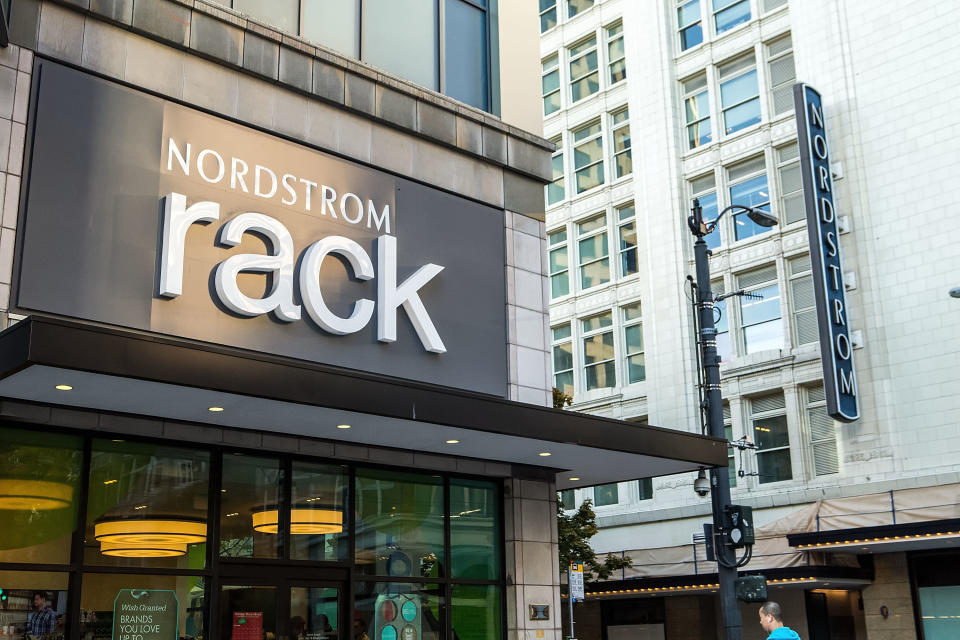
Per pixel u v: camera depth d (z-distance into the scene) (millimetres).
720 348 28938
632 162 32812
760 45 29609
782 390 27156
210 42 12758
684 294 30062
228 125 12789
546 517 15352
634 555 27328
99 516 11102
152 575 11336
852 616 26281
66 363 8984
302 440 12805
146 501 11508
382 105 14508
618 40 34656
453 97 16234
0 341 9289
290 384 10508
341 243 13281
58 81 11391
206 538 11875
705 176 30797
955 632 22656
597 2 35375
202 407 10984
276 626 12273
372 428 12266
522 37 17609
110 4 11945
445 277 14617
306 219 13219
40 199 10922
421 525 14109
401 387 11453
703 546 26438
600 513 30953
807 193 25750
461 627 14180
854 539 22422
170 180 12023
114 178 11555
